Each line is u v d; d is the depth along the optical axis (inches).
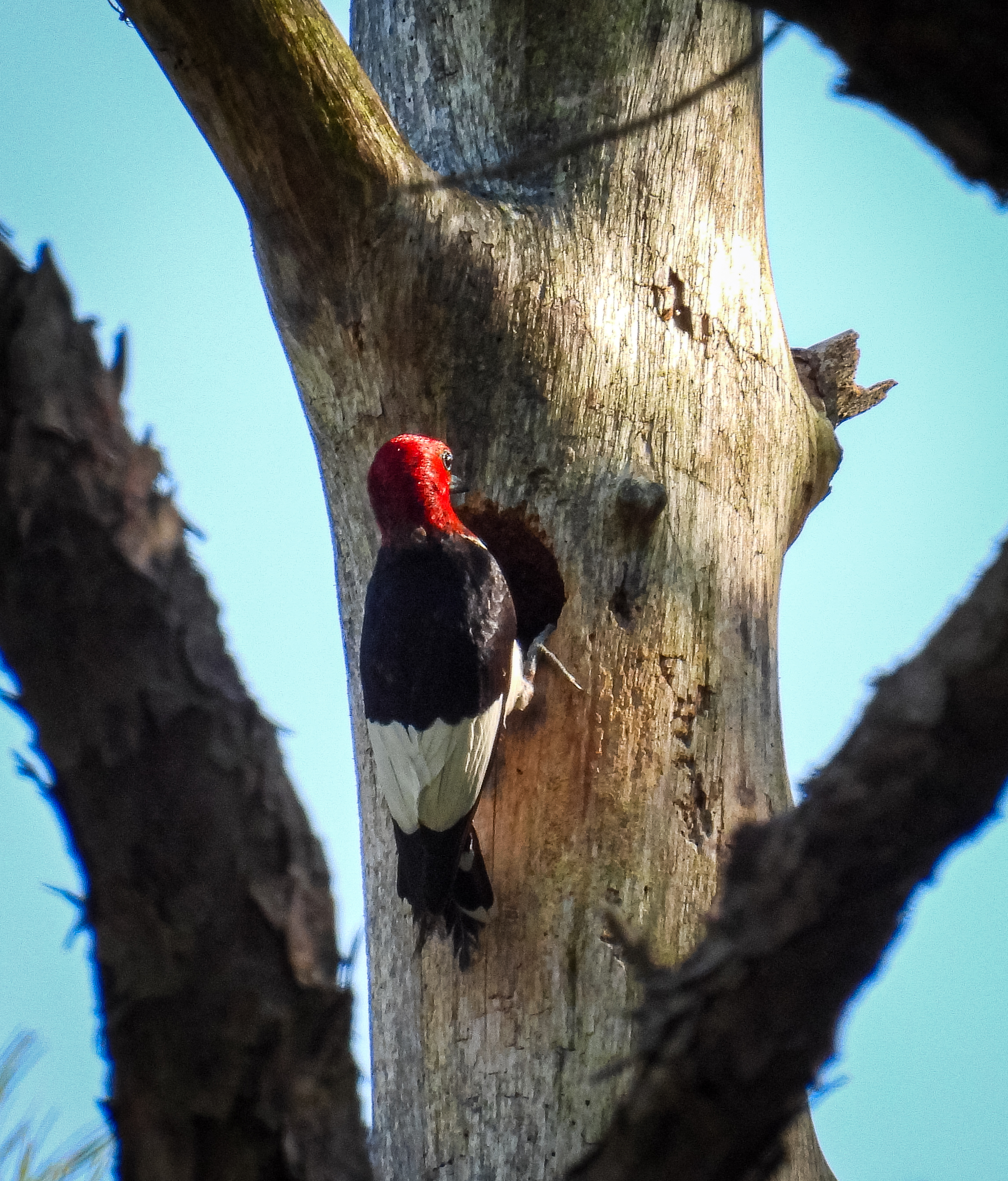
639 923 399.5
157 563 240.8
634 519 428.1
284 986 232.8
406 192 417.7
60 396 239.0
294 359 459.2
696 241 468.8
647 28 471.2
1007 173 206.8
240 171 407.8
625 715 420.8
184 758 234.7
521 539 458.9
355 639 468.4
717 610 438.9
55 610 234.2
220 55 378.0
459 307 433.4
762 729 436.8
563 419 441.7
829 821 235.3
